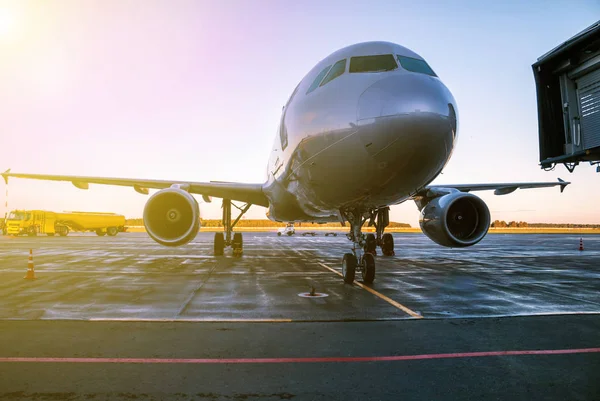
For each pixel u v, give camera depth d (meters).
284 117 9.98
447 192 11.22
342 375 3.84
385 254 18.61
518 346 4.74
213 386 3.58
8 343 4.80
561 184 16.31
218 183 13.59
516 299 7.70
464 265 14.30
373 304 7.15
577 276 11.26
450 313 6.46
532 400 3.29
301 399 3.32
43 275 10.94
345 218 9.62
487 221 10.78
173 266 13.38
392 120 6.34
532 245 29.02
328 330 5.43
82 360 4.23
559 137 8.15
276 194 12.16
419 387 3.56
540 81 8.20
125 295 7.96
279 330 5.43
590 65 7.32
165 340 4.95
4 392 3.42
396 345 4.77
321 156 7.44
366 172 6.96
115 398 3.32
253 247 26.09
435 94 6.62
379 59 7.53
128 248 23.70
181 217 11.27
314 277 10.71
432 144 6.44
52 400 3.27
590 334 5.25
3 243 29.69
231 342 4.87
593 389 3.51
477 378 3.76
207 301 7.38
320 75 8.30
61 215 45.66
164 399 3.31
